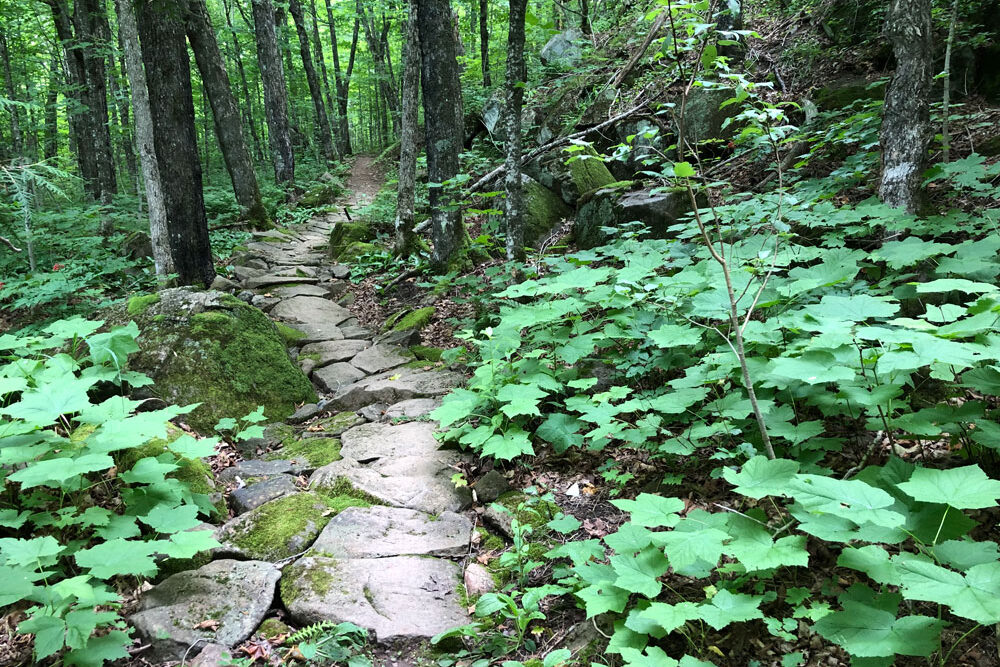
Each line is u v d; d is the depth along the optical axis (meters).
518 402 3.55
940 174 4.89
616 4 13.02
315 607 2.79
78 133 13.67
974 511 2.67
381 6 19.91
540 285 4.25
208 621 2.74
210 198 14.55
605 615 2.65
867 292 3.80
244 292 8.43
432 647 2.61
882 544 2.62
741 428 3.29
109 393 4.59
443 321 7.38
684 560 2.12
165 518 3.01
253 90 26.61
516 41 5.85
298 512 3.52
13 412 3.18
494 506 3.45
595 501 3.50
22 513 3.04
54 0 13.37
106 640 2.53
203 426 4.73
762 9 10.87
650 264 4.40
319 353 6.63
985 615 1.61
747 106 2.83
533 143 10.90
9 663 2.60
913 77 4.43
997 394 2.48
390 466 4.06
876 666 1.83
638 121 8.97
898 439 3.18
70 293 7.55
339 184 18.30
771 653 2.32
